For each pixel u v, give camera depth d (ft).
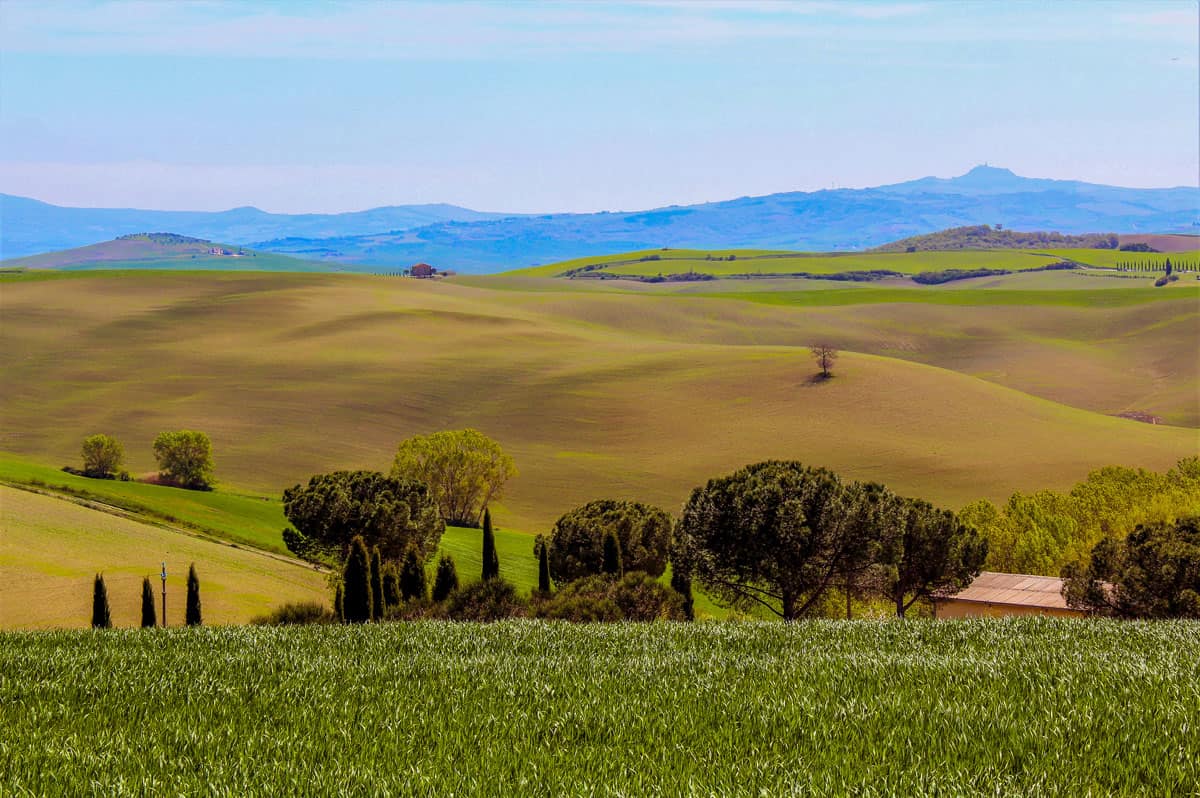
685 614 282.56
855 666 115.75
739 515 305.53
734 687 104.27
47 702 101.76
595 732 87.40
